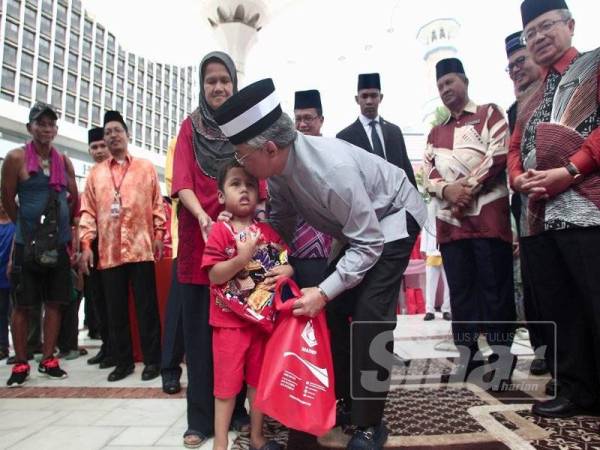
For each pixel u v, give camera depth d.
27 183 3.08
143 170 3.35
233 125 1.57
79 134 25.02
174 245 2.82
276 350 1.66
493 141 2.71
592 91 1.99
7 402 2.57
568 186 1.99
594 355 2.11
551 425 1.98
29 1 27.70
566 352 2.12
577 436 1.84
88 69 32.84
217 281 1.72
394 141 3.23
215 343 1.79
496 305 2.68
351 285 1.67
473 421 2.06
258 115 1.56
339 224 1.82
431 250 5.92
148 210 3.29
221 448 1.73
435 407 2.28
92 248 3.67
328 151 1.66
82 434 2.04
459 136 2.86
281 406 1.58
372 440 1.72
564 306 2.13
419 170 8.48
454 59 2.87
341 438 1.96
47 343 3.19
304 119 3.04
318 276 2.34
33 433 2.05
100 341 4.98
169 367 2.76
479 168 2.69
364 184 1.79
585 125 2.00
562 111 2.07
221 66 2.10
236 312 1.72
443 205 2.88
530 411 2.19
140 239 3.18
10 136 20.56
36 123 3.11
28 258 3.01
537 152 2.13
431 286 5.95
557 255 2.13
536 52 2.18
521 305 3.90
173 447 1.88
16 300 3.04
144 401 2.56
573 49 2.16
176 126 42.50
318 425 1.58
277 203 2.01
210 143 2.09
